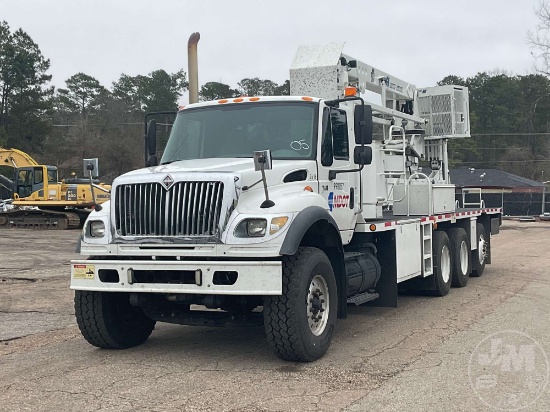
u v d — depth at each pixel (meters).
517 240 25.23
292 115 7.89
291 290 6.54
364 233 9.16
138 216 6.81
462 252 12.34
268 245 6.39
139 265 6.68
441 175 15.30
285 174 7.23
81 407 5.45
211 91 72.81
